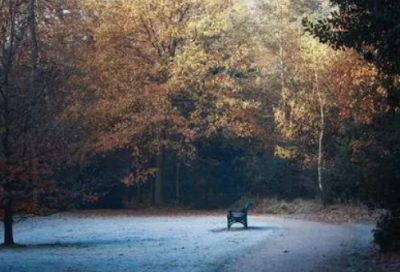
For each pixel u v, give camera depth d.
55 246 19.91
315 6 40.22
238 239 20.33
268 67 42.06
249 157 44.31
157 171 42.16
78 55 37.03
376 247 16.38
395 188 14.90
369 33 10.86
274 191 41.59
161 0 37.91
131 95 37.38
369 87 21.20
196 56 36.94
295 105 36.53
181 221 31.19
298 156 38.03
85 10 38.50
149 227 27.52
